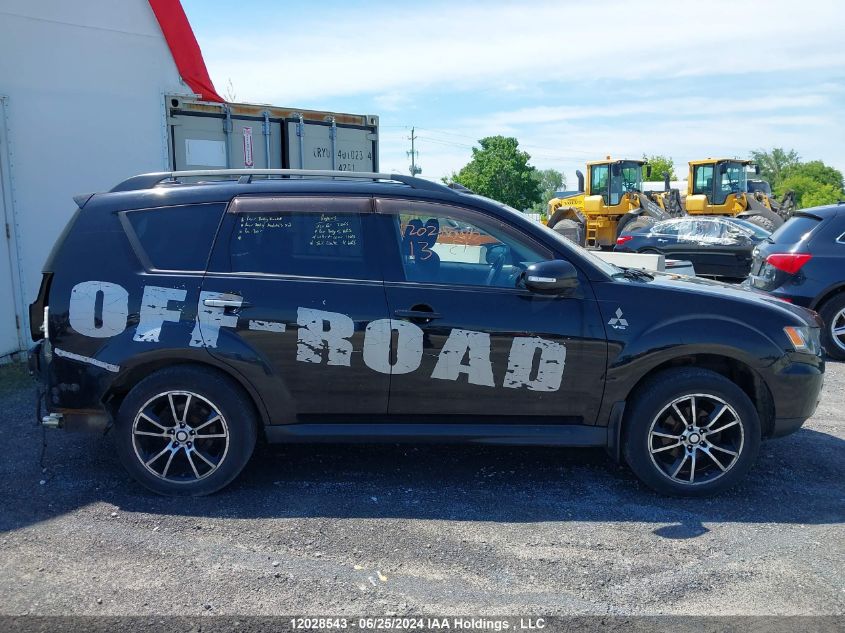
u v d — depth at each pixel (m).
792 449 5.09
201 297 4.09
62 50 7.58
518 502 4.16
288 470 4.62
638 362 4.10
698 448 4.18
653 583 3.30
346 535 3.74
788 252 8.17
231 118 8.98
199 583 3.28
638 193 22.52
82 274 4.14
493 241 4.27
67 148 7.72
